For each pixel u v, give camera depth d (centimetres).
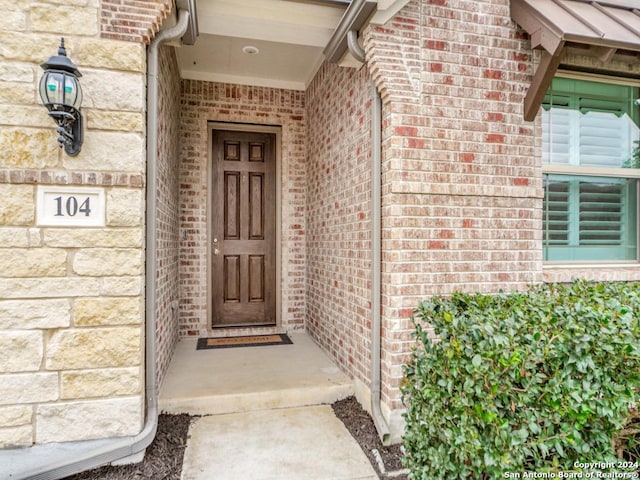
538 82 265
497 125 275
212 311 457
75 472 210
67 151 213
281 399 294
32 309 211
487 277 271
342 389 306
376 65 253
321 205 411
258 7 269
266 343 424
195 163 441
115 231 221
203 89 443
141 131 225
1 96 207
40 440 211
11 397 208
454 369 152
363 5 236
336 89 363
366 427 266
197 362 358
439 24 264
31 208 210
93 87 218
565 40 238
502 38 277
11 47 209
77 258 216
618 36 239
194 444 245
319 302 415
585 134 315
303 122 473
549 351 138
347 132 333
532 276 280
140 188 225
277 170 473
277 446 244
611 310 154
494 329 146
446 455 156
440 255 263
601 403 137
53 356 213
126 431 222
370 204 282
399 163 256
